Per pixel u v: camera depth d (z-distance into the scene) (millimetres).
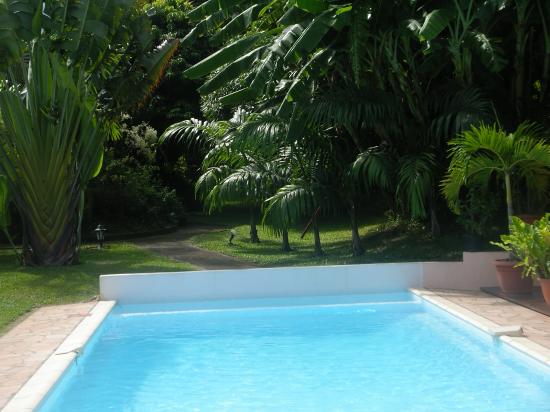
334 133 14516
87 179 13984
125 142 23766
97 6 12758
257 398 5844
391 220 17094
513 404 5461
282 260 14453
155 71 14117
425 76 13594
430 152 12820
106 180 21531
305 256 14828
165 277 10242
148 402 5766
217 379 6465
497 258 10477
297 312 9688
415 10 12281
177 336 8352
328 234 19000
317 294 10508
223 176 16781
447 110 12273
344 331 8469
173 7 26891
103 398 5887
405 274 10609
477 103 11867
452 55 12664
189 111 27047
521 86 12656
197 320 9266
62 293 10352
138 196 22297
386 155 12867
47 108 12805
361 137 14320
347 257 14008
